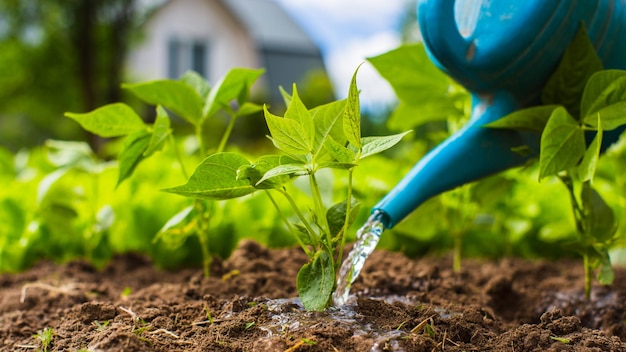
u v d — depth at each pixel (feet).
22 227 3.78
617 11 2.50
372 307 2.31
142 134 2.71
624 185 3.63
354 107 2.06
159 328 2.36
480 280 3.13
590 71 2.44
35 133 26.13
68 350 2.26
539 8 2.37
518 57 2.42
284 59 28.09
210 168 2.18
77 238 3.61
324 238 2.31
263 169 2.19
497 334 2.32
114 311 2.51
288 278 2.84
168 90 2.75
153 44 25.81
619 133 2.65
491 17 2.46
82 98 22.06
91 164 3.61
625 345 2.23
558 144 2.37
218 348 2.17
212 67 26.71
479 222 3.77
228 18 26.76
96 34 21.25
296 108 2.10
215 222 3.46
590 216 2.67
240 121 21.08
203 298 2.61
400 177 4.21
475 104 2.66
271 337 2.19
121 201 3.70
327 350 2.08
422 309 2.37
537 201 3.91
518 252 3.94
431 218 3.30
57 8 20.51
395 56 2.97
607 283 2.66
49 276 3.35
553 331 2.31
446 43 2.42
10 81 22.02
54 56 21.61
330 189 3.22
